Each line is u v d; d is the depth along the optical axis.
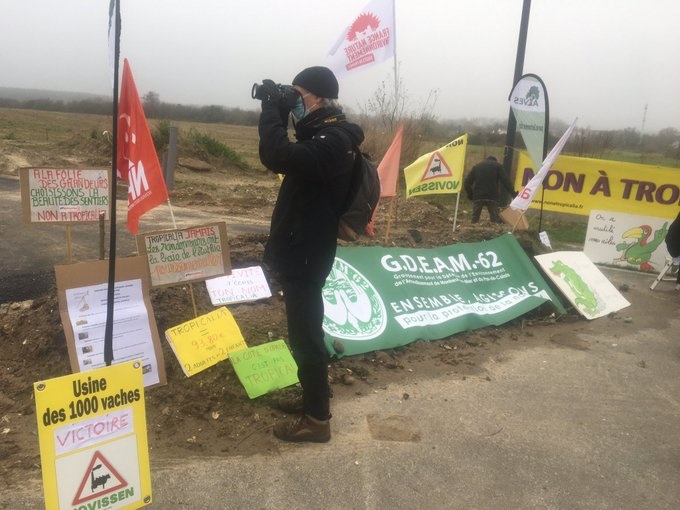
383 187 6.20
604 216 8.58
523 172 9.88
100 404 2.21
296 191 3.01
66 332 3.45
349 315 4.77
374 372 4.36
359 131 3.06
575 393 4.30
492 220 10.41
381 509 2.85
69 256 3.93
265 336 4.36
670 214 8.90
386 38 6.20
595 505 2.99
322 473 3.09
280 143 2.76
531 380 4.47
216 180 16.97
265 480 3.01
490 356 4.88
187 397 3.66
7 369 3.87
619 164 9.01
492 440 3.55
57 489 2.13
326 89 3.00
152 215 10.38
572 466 3.33
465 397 4.10
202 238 4.03
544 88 7.12
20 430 3.29
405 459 3.28
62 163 15.18
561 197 9.42
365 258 5.34
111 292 2.42
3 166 13.84
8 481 2.85
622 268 8.56
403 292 5.28
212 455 3.19
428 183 7.55
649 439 3.69
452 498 2.97
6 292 5.51
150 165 3.56
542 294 6.05
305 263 3.02
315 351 3.18
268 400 3.71
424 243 6.66
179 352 3.84
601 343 5.38
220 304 4.62
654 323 6.11
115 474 2.26
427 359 4.69
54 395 2.11
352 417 3.70
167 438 3.31
